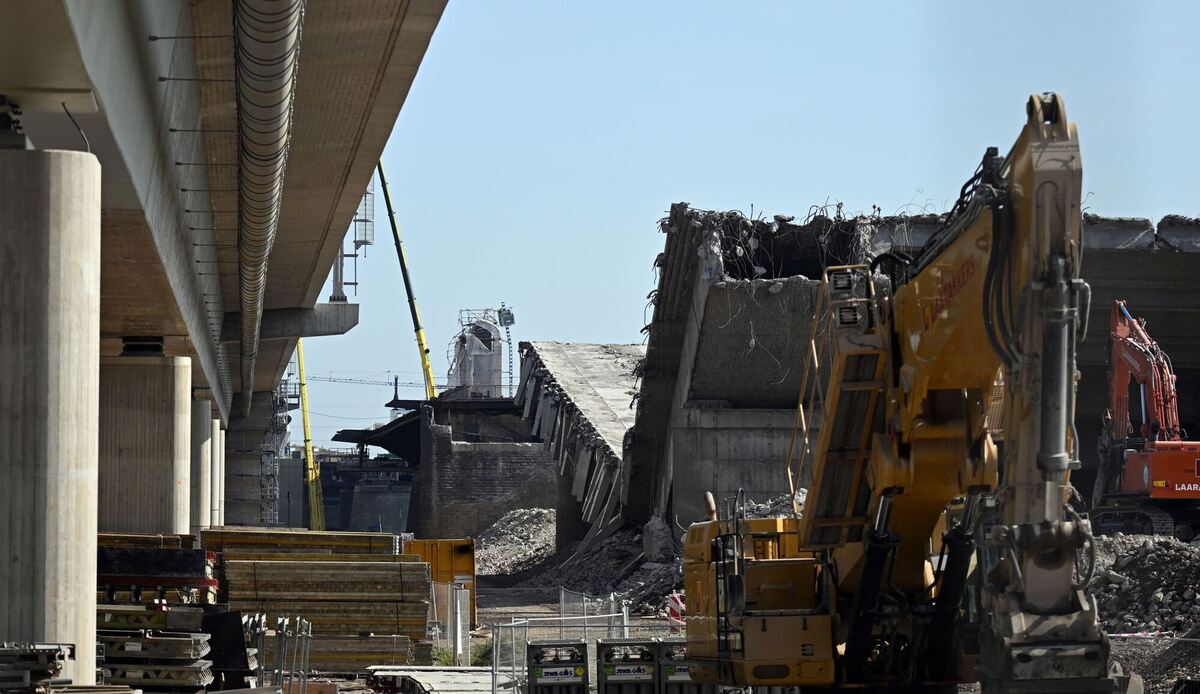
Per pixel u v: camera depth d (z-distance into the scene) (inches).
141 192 4094.5
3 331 3011.8
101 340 6998.0
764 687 2844.5
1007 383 1975.9
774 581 2775.6
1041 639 1903.3
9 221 3024.1
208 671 3649.1
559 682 3550.7
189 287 6358.3
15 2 2667.3
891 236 7760.8
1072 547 1900.8
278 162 4963.1
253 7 3408.0
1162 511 6993.1
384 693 4630.9
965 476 2340.1
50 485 3009.4
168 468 7062.0
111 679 3368.6
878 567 2536.9
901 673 2623.0
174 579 4601.4
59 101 3193.9
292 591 5152.6
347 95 5698.8
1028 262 1900.8
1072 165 1881.2
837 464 2566.4
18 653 2532.0
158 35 3937.0
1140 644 4372.5
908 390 2367.1
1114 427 7155.5
